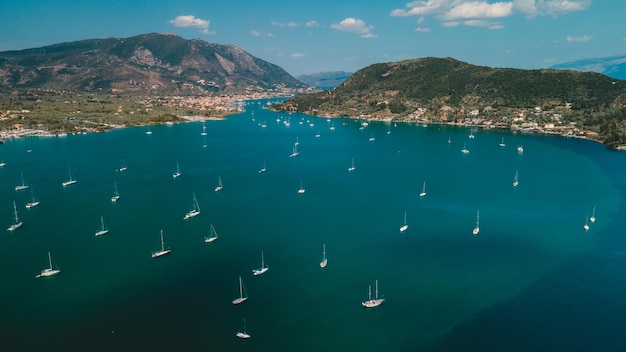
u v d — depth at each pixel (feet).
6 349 374.22
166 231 628.69
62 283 481.05
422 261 534.78
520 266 519.60
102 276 495.41
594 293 459.32
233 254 553.23
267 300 449.48
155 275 498.28
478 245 580.30
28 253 555.69
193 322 411.95
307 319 418.10
